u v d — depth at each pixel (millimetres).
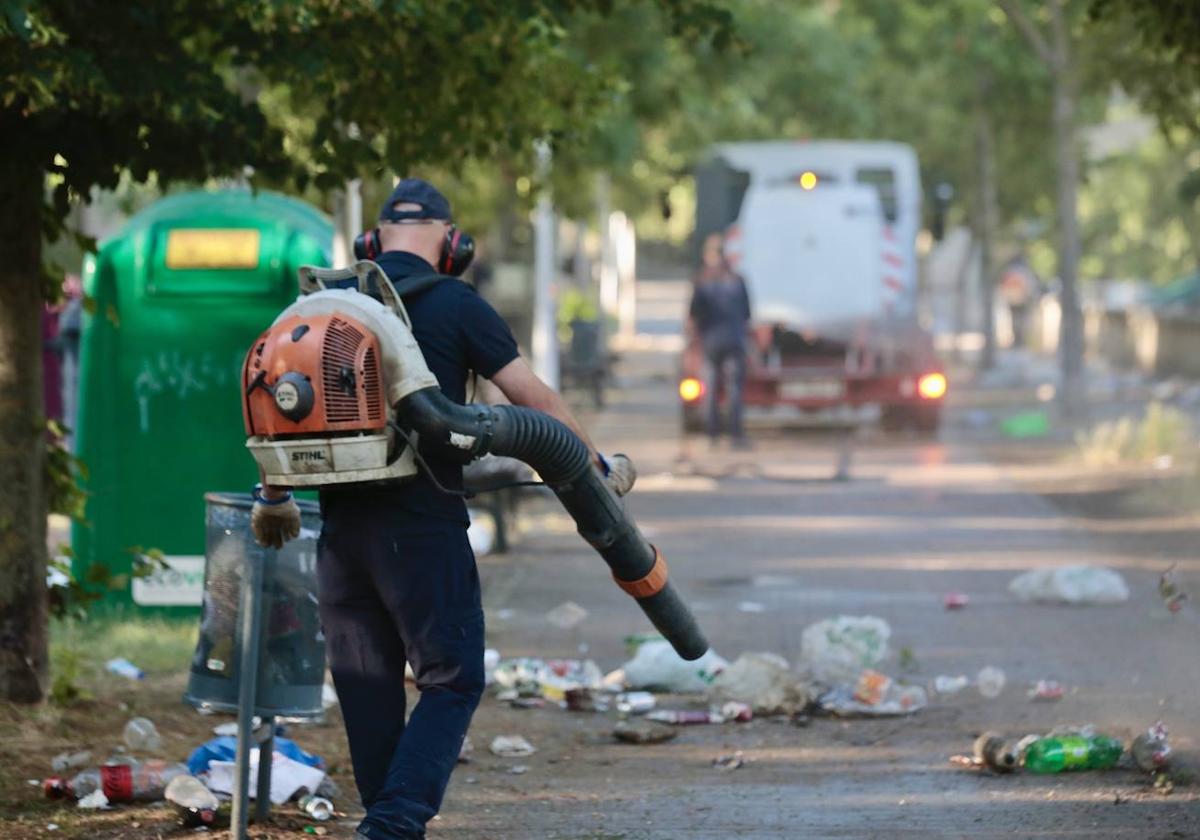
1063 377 107188
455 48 35000
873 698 33531
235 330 41281
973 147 165750
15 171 30734
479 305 21359
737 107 130000
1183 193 121625
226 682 23828
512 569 53000
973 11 136250
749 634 42250
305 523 23844
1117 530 60000
